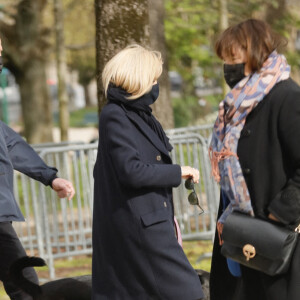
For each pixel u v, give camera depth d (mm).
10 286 10672
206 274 10812
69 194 11125
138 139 9258
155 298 9203
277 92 8445
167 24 33781
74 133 75750
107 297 9469
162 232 9203
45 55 37781
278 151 8414
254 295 9109
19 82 38062
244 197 8562
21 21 36812
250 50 8664
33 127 38094
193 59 36406
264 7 32688
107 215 9375
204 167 18125
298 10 35062
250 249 8445
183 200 18719
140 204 9188
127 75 9180
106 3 14555
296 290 8398
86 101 117312
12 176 10719
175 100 50844
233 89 8750
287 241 8359
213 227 18438
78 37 40250
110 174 9320
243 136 8602
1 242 10734
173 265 9195
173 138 17922
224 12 28969
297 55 34031
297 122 8250
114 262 9391
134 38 14562
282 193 8328
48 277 17266
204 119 44781
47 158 17719
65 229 18016
